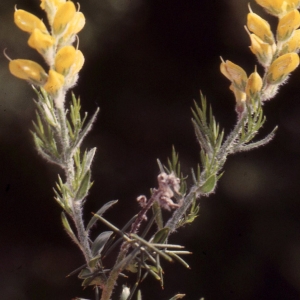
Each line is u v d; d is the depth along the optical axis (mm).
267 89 346
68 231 340
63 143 337
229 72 349
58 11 333
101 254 337
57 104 335
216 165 338
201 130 344
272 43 348
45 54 335
